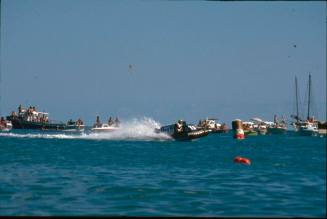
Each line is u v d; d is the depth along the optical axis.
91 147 101.75
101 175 47.81
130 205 30.89
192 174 48.41
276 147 110.00
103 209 29.83
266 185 39.97
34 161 66.12
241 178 45.12
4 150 91.50
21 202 32.16
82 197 34.12
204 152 85.81
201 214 28.05
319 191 36.47
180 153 83.00
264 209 29.41
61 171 51.88
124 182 42.00
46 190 37.44
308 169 53.44
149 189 37.84
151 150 90.94
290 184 40.53
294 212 28.56
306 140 161.38
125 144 113.50
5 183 41.56
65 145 109.94
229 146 112.25
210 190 37.22
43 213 28.52
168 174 48.53
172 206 30.70
